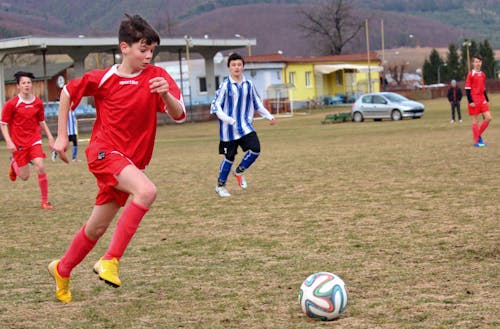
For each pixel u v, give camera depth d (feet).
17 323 19.29
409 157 65.77
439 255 25.61
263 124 180.86
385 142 88.94
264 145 99.45
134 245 30.58
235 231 32.76
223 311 19.90
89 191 53.52
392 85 373.20
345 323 18.37
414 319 18.38
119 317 19.69
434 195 40.34
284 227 33.06
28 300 21.86
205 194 47.39
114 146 20.89
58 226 37.06
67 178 65.26
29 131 44.16
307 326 18.24
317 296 18.62
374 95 159.84
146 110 20.97
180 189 51.01
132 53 20.48
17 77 43.47
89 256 28.84
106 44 200.85
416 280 22.31
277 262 25.91
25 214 42.14
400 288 21.45
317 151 81.15
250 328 18.26
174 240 31.32
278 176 56.13
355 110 161.48
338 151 79.00
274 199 42.86
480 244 26.96
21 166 44.47
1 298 22.16
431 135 97.04
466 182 45.24
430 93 314.96
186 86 248.93
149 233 33.35
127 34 20.44
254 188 48.96
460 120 130.82
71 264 21.29
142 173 20.54
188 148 102.47
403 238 28.94
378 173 53.83
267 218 35.94
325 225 32.99
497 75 435.53
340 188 46.16
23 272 26.08
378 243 28.30
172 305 20.75
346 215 35.42
